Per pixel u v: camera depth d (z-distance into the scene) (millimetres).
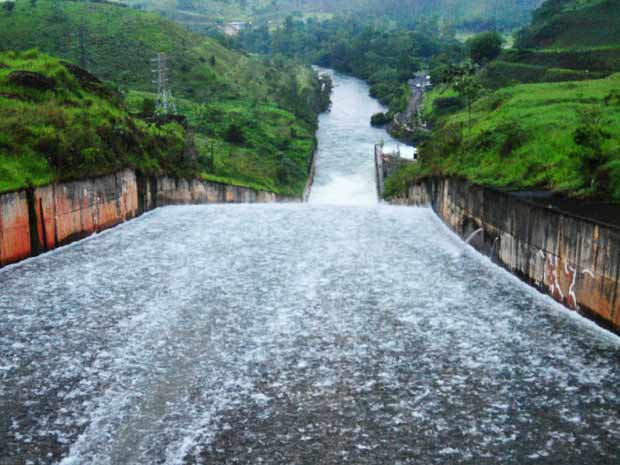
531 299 24688
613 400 17203
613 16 114500
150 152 46406
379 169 89750
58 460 14828
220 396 17453
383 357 19703
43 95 40844
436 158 47844
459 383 18172
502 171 34031
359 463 14773
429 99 127875
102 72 123375
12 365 19047
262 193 68188
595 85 60406
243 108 117562
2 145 31797
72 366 19000
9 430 15906
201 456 15000
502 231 28922
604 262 21109
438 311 23359
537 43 122750
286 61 198750
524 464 14656
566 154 31312
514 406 17000
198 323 22125
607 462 14688
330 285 25984
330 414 16641
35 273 27578
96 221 35812
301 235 34219
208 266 28500
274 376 18516
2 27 129750
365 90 182125
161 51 137750
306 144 104062
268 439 15617
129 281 26422
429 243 33406
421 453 15102
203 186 53344
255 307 23562
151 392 17625
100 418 16422
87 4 153750
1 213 28203
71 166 34000
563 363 19266
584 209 24781
